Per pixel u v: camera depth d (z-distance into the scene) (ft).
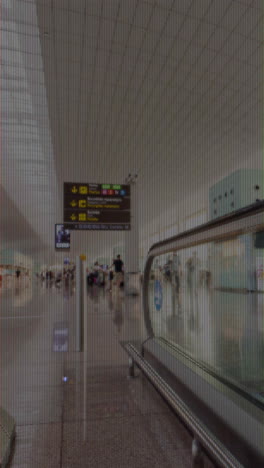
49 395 8.97
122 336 16.35
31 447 6.41
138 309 27.02
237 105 37.06
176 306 21.47
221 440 5.48
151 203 84.58
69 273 88.02
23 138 45.57
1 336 17.02
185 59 29.14
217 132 44.37
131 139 46.57
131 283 43.98
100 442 6.55
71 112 38.42
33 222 118.62
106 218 37.27
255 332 15.08
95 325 19.48
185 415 5.90
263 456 4.30
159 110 38.17
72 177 64.23
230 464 4.34
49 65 29.55
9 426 6.88
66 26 25.11
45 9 23.52
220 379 6.81
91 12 23.95
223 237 5.80
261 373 8.53
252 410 5.07
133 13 24.14
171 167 59.21
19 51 27.63
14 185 69.05
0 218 108.17
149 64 29.78
